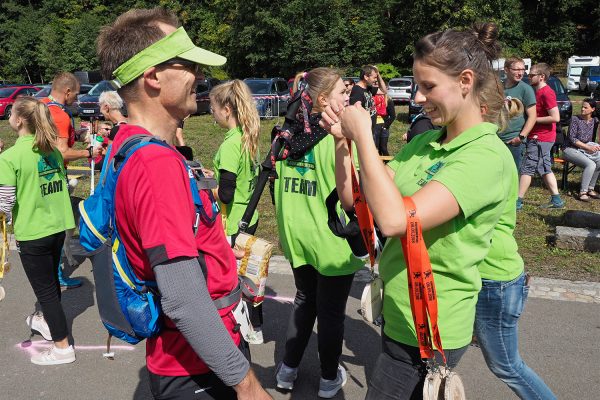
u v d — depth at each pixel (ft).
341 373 11.73
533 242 20.54
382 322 7.25
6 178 11.98
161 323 5.84
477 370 12.35
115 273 5.76
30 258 12.48
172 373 5.93
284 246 11.14
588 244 19.27
